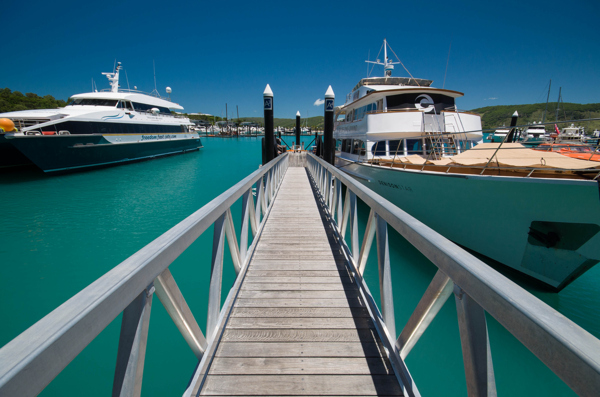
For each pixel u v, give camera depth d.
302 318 2.62
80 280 6.53
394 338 2.05
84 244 8.35
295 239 4.66
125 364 1.07
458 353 4.03
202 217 1.66
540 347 0.69
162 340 4.34
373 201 2.20
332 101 12.05
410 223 1.51
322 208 6.66
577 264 4.63
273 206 6.85
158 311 5.00
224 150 42.78
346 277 3.38
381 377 1.98
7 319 5.26
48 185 16.47
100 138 20.58
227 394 1.85
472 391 1.06
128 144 23.67
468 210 5.86
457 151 8.63
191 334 1.71
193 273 6.45
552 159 5.15
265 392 1.86
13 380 0.57
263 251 4.17
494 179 5.14
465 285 1.01
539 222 4.84
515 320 0.77
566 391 3.48
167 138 30.06
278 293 3.04
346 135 13.07
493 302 0.86
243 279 3.33
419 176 6.69
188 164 26.25
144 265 1.05
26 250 7.92
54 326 0.69
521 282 5.49
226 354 2.17
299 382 1.94
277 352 2.20
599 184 4.05
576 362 0.59
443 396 3.44
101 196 13.99
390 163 8.48
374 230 2.55
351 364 2.09
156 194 14.45
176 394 3.49
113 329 4.60
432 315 1.41
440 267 1.21
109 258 7.55
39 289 6.17
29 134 16.80
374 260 6.70
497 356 3.96
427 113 9.11
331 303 2.85
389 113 9.16
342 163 12.61
